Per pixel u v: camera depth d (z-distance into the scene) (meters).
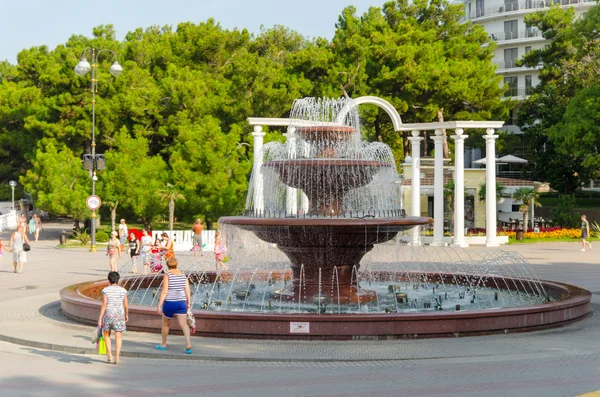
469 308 16.94
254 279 22.33
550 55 66.19
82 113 49.53
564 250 37.19
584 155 51.69
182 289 12.26
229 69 56.88
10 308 17.67
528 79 75.62
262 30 77.75
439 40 58.94
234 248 27.83
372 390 9.73
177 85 49.81
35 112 56.81
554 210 49.38
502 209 49.19
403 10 61.97
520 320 14.27
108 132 50.25
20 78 68.25
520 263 29.88
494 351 12.38
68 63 49.41
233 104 51.66
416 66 51.22
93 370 11.11
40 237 48.72
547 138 59.97
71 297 16.08
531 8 75.12
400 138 62.09
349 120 29.53
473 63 55.09
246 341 13.29
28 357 12.17
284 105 50.94
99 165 36.56
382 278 22.70
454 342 13.21
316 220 15.70
